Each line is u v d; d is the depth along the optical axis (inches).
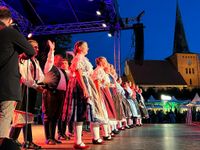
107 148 144.7
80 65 154.8
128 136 223.8
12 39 94.9
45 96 171.3
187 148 143.2
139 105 448.5
